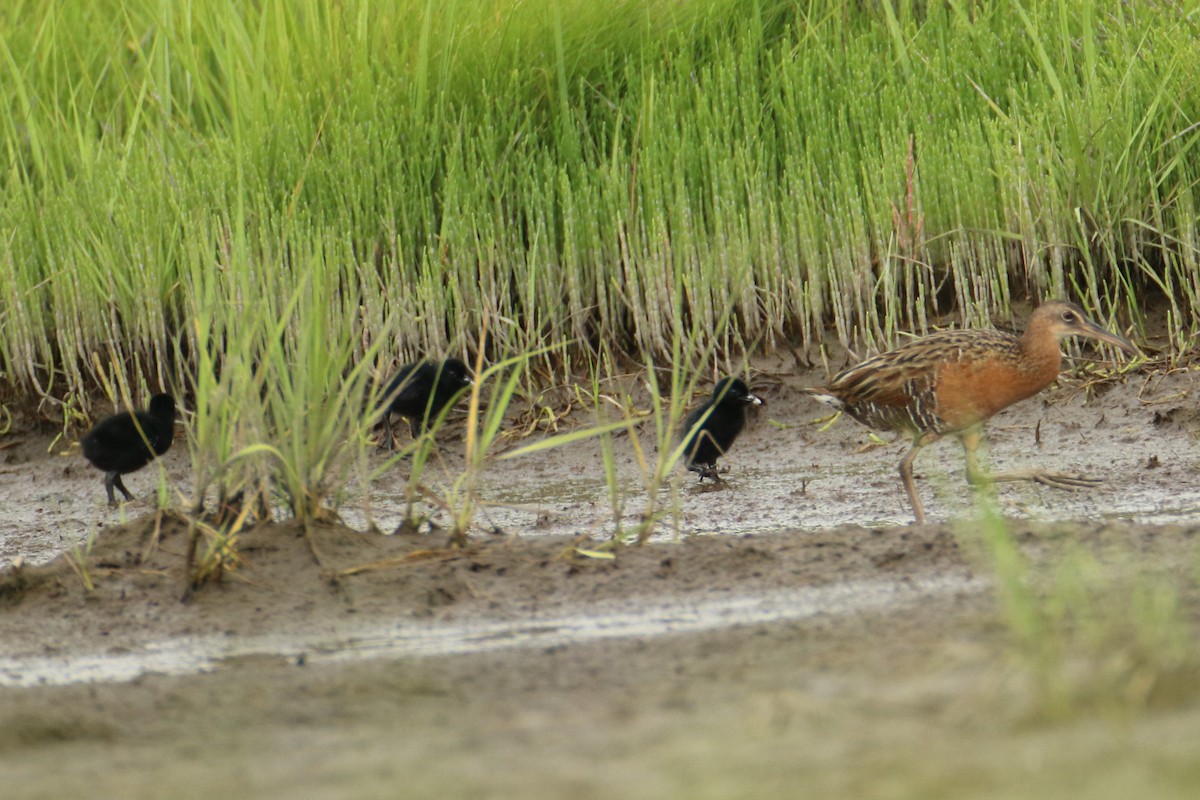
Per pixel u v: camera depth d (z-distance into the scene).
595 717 9.33
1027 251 23.41
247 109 25.69
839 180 24.52
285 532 14.56
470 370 23.47
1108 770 7.30
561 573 13.80
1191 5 24.94
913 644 10.34
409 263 24.30
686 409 22.70
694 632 11.60
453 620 12.72
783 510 18.48
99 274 24.08
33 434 23.73
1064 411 21.72
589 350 23.77
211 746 9.28
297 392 14.52
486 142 24.52
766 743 8.34
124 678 11.50
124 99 27.86
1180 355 22.06
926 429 17.64
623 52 26.56
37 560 17.70
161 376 23.55
